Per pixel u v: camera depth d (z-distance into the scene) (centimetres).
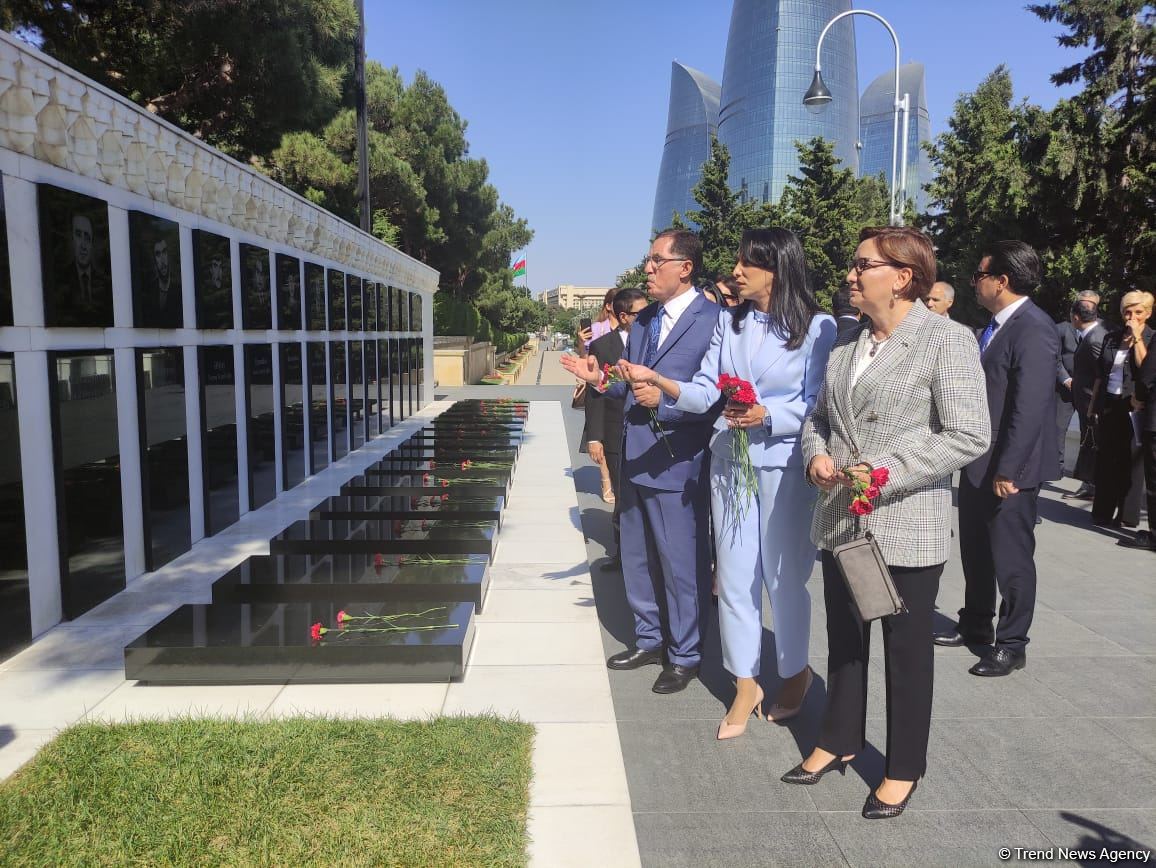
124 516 516
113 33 1277
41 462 431
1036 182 2120
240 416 709
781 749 321
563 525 707
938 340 262
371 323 1238
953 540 688
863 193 4456
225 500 672
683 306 371
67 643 421
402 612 424
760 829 266
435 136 3148
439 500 716
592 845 254
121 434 512
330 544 567
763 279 318
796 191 3238
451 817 259
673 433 359
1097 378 710
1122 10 2131
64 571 449
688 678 376
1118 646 433
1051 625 466
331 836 248
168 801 265
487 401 1894
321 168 1623
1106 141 2025
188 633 387
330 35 1432
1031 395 375
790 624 329
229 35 1216
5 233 397
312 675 373
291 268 839
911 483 255
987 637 435
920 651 267
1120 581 553
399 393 1493
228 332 680
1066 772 303
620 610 488
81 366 466
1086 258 1958
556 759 308
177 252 584
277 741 303
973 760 312
